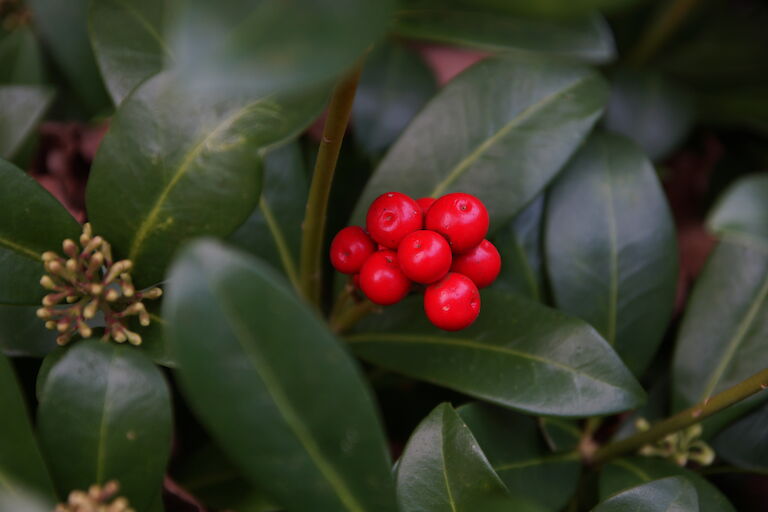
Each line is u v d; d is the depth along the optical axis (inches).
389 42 13.6
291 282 11.7
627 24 14.6
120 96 10.9
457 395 12.1
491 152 11.3
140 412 9.3
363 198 11.3
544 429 11.4
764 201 10.7
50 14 12.1
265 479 8.7
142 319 9.9
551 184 12.0
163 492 11.0
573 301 11.8
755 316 11.7
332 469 8.8
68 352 9.3
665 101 14.0
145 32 11.0
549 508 10.9
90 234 9.9
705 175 15.5
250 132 9.6
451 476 9.6
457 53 15.1
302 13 7.3
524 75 11.5
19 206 9.9
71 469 9.3
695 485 11.0
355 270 10.1
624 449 11.2
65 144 13.6
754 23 15.0
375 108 13.3
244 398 8.5
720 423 11.4
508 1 9.0
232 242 11.6
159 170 9.7
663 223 12.0
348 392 8.6
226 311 8.3
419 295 11.4
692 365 11.7
